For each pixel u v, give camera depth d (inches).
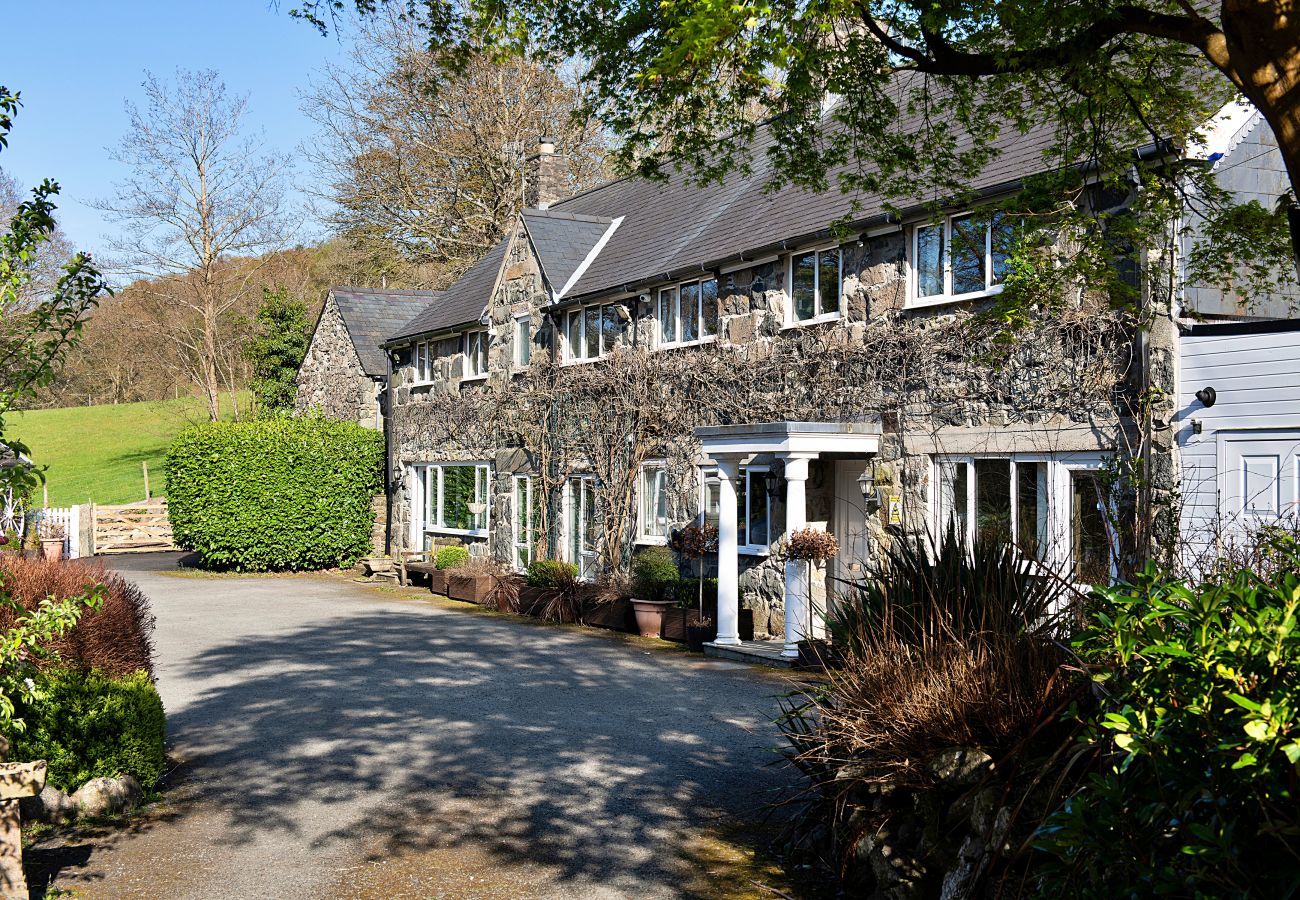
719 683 498.9
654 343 730.8
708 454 602.2
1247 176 440.5
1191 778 131.8
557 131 1444.4
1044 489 474.9
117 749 307.6
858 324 568.7
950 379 516.1
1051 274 345.7
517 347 899.4
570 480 822.5
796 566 556.7
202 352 1692.9
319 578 1042.1
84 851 274.4
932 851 213.3
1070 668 198.1
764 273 633.6
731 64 305.7
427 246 1562.5
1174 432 421.4
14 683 234.5
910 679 233.3
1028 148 506.6
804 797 295.4
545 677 515.8
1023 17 261.0
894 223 535.2
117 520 1307.8
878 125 349.1
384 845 276.8
